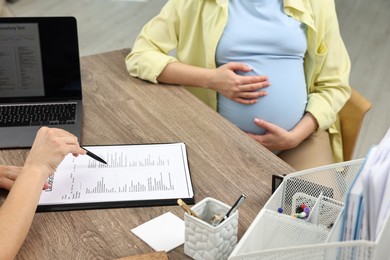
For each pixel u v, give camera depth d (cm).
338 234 87
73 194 115
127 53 190
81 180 120
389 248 86
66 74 150
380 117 306
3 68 147
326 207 101
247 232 90
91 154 125
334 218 100
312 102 177
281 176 114
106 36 395
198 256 97
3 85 149
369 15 448
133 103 156
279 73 170
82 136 138
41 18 144
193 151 133
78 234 105
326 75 179
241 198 100
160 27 178
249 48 169
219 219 98
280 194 105
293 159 173
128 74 174
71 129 140
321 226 94
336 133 183
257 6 169
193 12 173
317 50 177
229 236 96
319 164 171
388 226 79
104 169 124
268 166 127
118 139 137
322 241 92
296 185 106
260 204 114
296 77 173
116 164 126
